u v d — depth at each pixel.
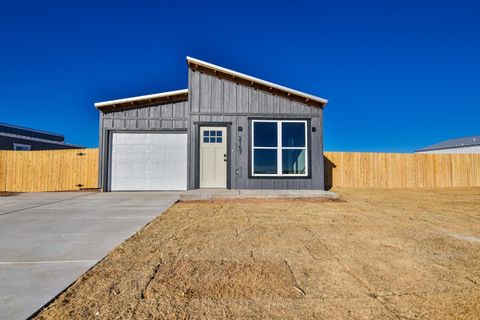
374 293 2.22
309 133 9.36
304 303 2.05
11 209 5.99
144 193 9.13
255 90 9.37
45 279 2.40
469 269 2.74
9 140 17.72
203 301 2.07
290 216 5.37
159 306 1.98
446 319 1.86
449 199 8.16
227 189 8.87
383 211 6.01
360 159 11.82
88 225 4.50
